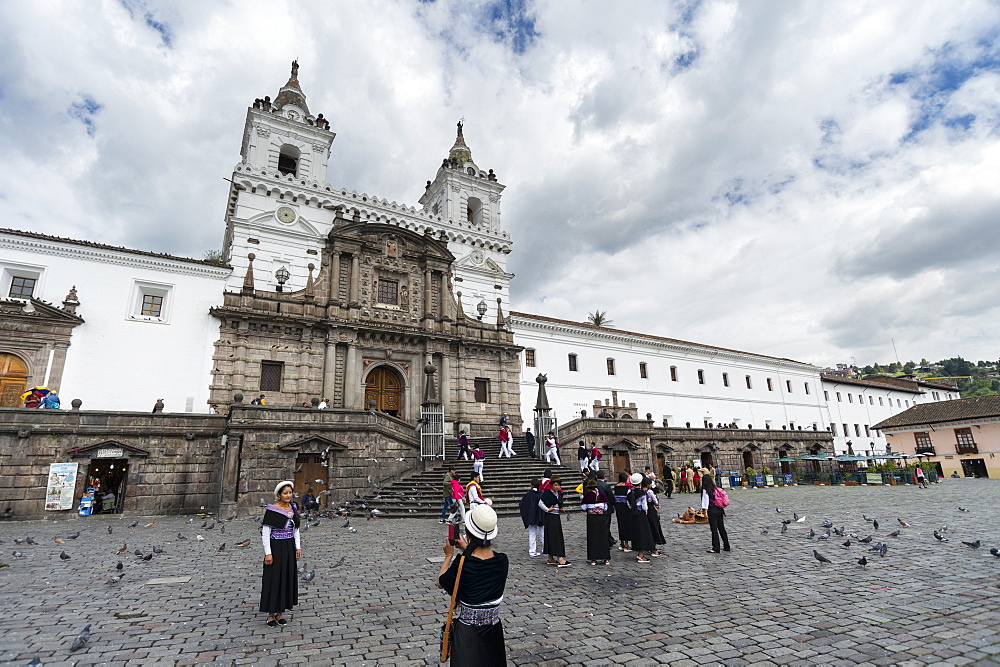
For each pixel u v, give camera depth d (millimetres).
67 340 24125
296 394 28422
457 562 4586
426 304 34438
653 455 36719
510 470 25281
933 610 7457
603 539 11141
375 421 24219
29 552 12617
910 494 28094
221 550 12750
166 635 6824
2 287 23750
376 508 20672
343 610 7938
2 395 22578
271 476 21562
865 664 5691
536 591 8984
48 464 20031
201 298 27656
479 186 42062
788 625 7016
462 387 34094
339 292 31891
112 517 20281
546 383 38750
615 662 5930
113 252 25953
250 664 5938
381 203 35219
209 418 23109
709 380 48906
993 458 46281
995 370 170750
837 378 60781
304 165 34125
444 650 4473
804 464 46656
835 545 12758
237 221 29781
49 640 6574
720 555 11805
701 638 6625
